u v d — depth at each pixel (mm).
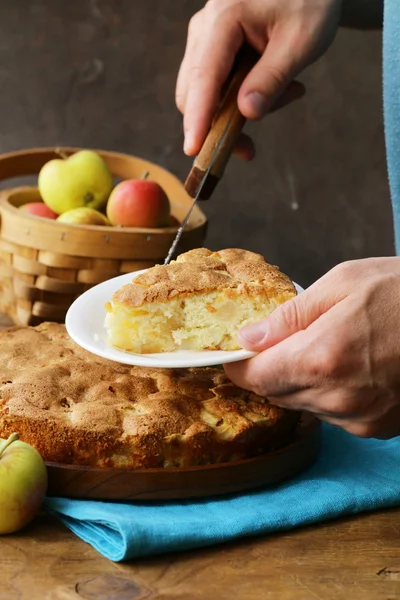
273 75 1179
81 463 945
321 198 1831
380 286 926
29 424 943
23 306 1276
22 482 897
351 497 962
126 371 1042
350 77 1750
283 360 932
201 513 931
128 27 1807
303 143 1803
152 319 996
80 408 969
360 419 958
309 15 1198
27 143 1896
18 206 1417
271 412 996
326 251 1860
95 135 1880
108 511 912
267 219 1864
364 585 874
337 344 918
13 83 1860
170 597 852
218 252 1079
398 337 919
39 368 1026
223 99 1182
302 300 944
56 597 846
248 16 1194
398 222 1228
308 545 918
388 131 1188
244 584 869
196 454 960
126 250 1239
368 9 1341
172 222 1350
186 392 1012
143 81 1837
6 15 1818
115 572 874
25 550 892
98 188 1378
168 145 1872
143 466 950
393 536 936
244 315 1007
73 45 1828
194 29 1235
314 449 1030
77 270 1248
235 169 1840
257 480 974
